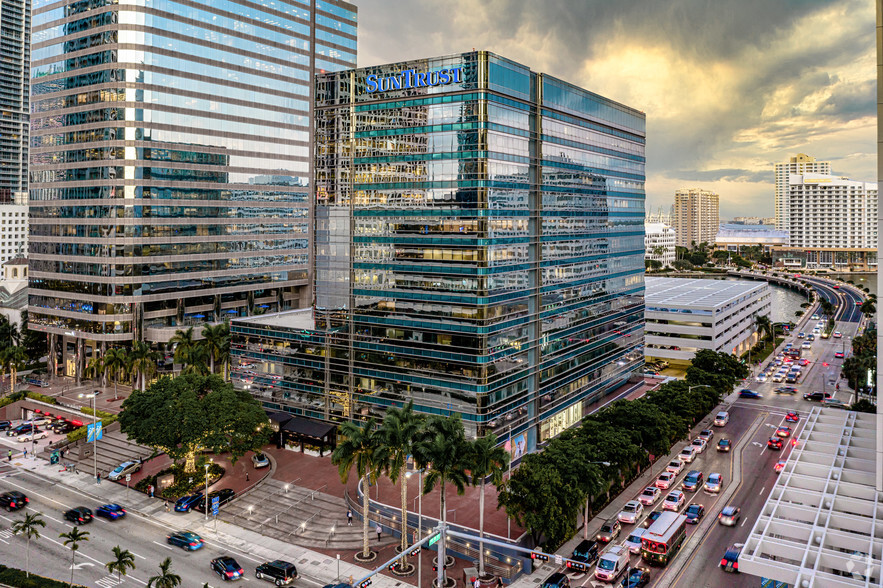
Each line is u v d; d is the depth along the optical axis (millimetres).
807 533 58625
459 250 97875
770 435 124125
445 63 98625
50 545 78750
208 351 130500
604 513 88500
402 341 103250
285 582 69812
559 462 77562
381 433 74875
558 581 67938
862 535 57531
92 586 69188
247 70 174125
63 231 155500
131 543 79938
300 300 196250
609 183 139125
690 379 132625
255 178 177000
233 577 71188
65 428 123312
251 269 176625
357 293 107562
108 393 144250
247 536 82312
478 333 96375
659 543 74500
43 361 175500
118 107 146500
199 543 78688
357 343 107750
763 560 54062
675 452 113500
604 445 87438
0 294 197625
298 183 190875
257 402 103750
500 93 99500
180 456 90375
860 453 75062
